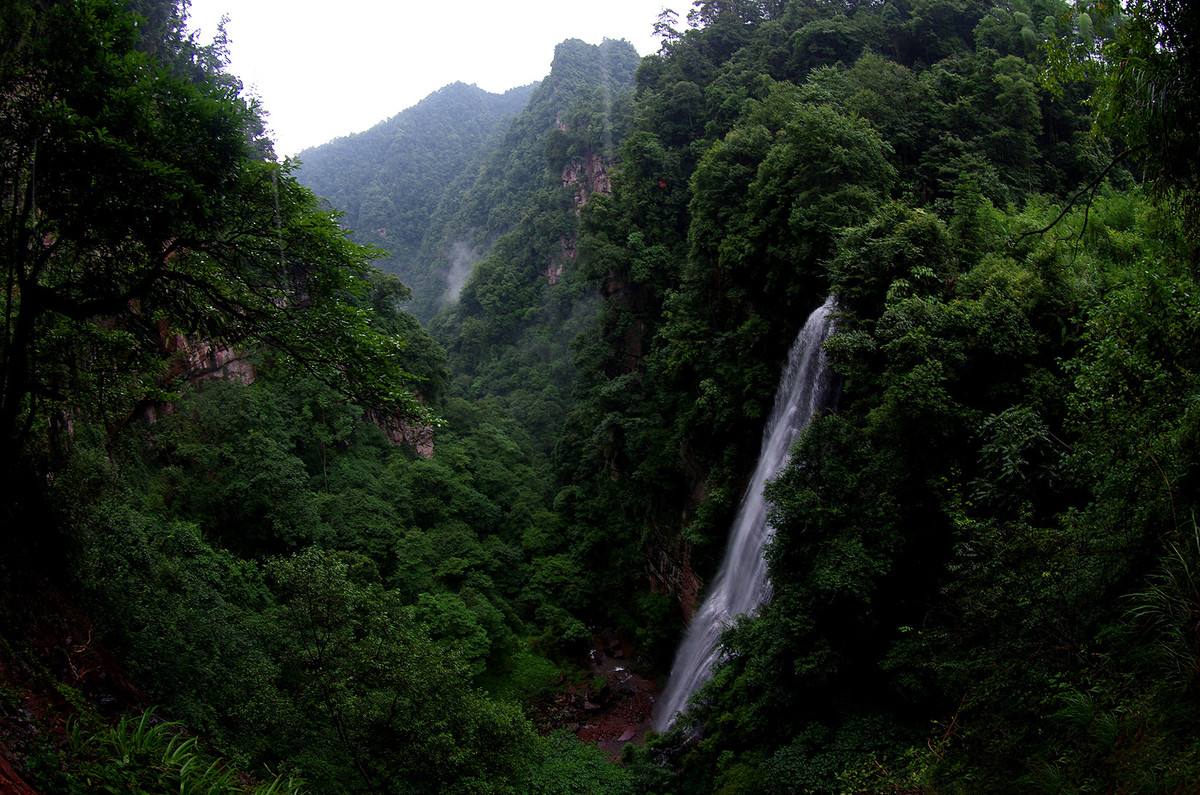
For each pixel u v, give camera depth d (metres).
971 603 10.13
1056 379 16.03
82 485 12.18
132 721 8.85
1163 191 8.12
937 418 15.83
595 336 48.38
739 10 56.22
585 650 35.47
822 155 26.12
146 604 13.38
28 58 8.23
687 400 34.94
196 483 29.39
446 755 14.42
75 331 11.05
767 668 17.33
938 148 31.30
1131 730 7.23
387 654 14.98
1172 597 7.64
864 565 15.38
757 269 29.55
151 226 9.24
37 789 5.86
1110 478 9.26
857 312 21.64
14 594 9.01
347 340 10.80
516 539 43.09
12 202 9.40
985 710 9.33
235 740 12.64
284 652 15.53
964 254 22.27
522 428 62.38
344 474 38.28
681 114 49.47
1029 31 34.66
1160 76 7.27
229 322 11.05
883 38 42.03
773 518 17.67
